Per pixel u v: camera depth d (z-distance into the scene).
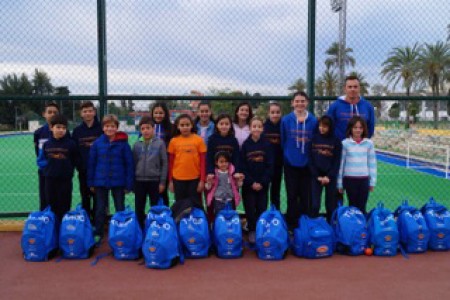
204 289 3.92
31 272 4.37
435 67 27.69
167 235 4.48
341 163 5.32
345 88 5.62
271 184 6.06
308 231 4.80
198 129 5.99
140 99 6.00
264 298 3.72
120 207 5.38
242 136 5.88
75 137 5.68
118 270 4.42
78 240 4.73
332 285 4.01
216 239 4.81
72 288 3.96
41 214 4.84
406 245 4.96
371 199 8.94
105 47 5.96
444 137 17.44
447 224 5.01
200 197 5.43
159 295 3.79
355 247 4.85
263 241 4.71
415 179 11.99
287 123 5.57
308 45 6.10
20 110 24.73
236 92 6.39
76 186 10.33
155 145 5.41
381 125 30.69
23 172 13.78
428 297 3.75
